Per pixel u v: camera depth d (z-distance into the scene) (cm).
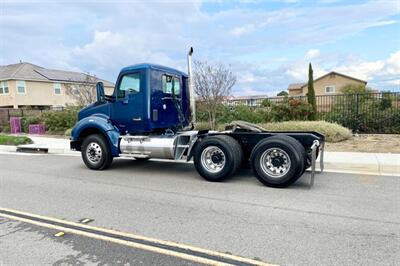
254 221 441
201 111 1556
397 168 738
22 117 2178
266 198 551
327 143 1095
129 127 788
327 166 794
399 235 385
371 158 828
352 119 1368
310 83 1619
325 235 389
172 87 825
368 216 452
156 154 739
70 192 616
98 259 341
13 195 601
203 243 375
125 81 774
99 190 627
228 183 664
